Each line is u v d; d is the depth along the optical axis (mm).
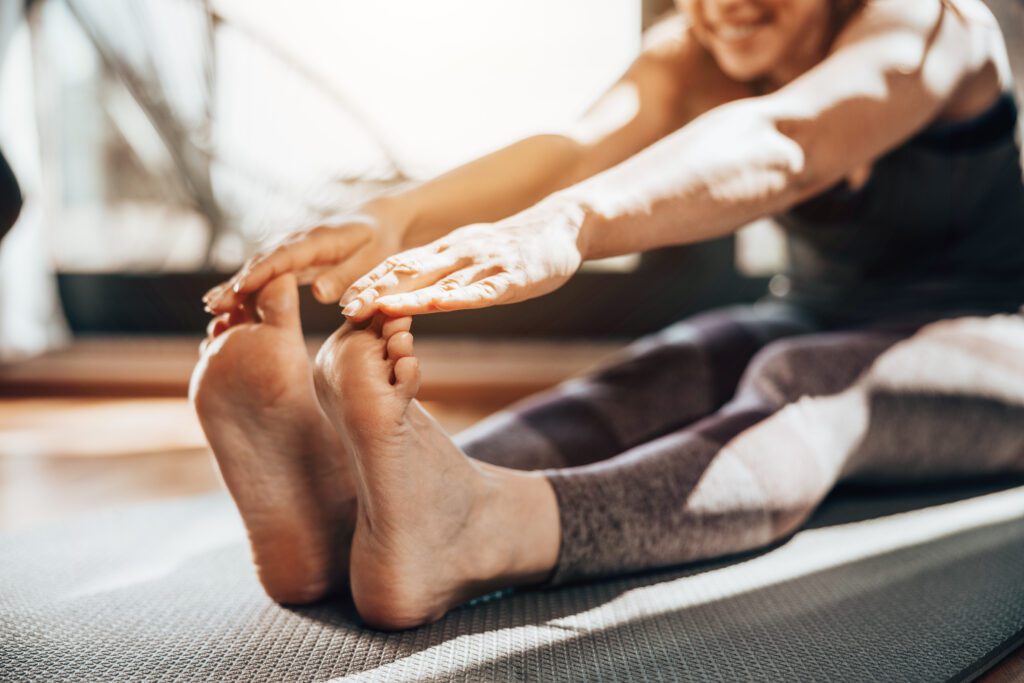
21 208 1022
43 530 1063
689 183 740
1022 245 1116
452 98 2660
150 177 2637
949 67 896
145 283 2562
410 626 715
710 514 825
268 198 2648
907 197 1051
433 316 2533
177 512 1153
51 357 2447
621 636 703
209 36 2617
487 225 679
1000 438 1034
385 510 666
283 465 738
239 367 701
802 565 872
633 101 1041
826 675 632
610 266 2506
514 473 765
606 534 784
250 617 762
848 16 946
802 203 1062
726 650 675
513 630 717
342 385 624
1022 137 1120
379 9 2623
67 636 719
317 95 2645
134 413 2041
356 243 771
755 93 1073
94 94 2625
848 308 1192
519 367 2416
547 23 2623
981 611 755
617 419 1021
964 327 1044
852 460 962
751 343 1152
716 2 956
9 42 2279
